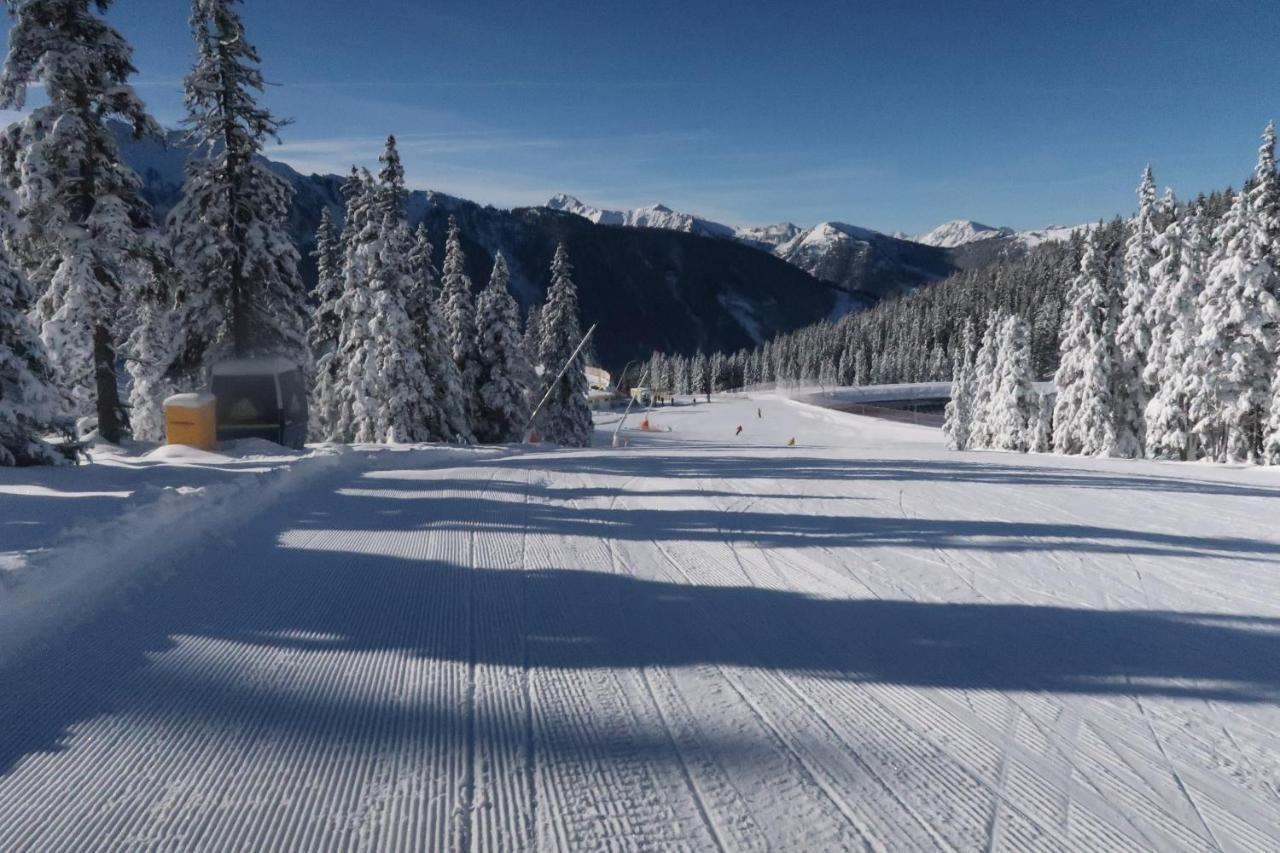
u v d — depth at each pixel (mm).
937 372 145000
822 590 5445
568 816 2564
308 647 4148
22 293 12062
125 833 2434
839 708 3455
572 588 5410
